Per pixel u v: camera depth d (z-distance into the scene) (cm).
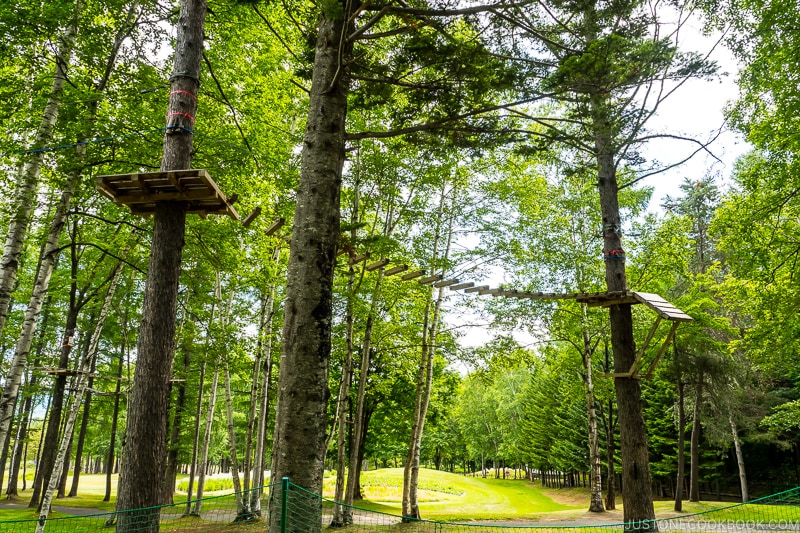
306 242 579
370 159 1399
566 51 668
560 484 4409
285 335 561
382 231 1566
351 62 593
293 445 520
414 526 1362
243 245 1378
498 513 1859
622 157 915
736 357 2180
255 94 1221
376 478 3183
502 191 1554
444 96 704
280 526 481
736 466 3030
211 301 1477
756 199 1343
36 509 1736
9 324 1972
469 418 5406
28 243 1689
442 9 618
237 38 1169
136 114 930
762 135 1197
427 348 1623
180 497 2527
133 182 565
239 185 1103
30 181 873
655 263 1753
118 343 2194
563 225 1891
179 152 612
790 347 1403
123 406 2677
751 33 1041
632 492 829
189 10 662
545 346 1930
